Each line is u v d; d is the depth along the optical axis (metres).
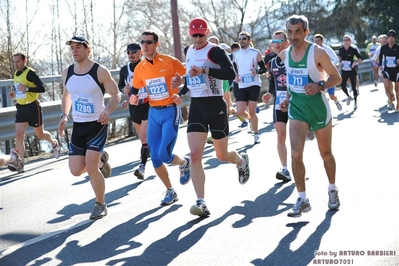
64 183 8.73
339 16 36.59
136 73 6.95
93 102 6.32
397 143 9.95
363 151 9.41
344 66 15.76
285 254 5.06
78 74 6.31
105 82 6.32
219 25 31.22
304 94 5.89
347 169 8.17
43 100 16.67
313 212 6.22
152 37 6.70
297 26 5.74
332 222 5.85
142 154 8.52
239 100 11.16
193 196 7.28
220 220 6.16
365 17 38.72
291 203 6.70
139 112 8.55
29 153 14.53
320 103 5.91
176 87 6.35
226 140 6.54
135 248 5.44
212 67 6.29
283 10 33.47
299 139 5.87
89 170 6.37
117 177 8.82
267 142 11.21
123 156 10.85
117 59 21.84
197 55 6.33
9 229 6.36
